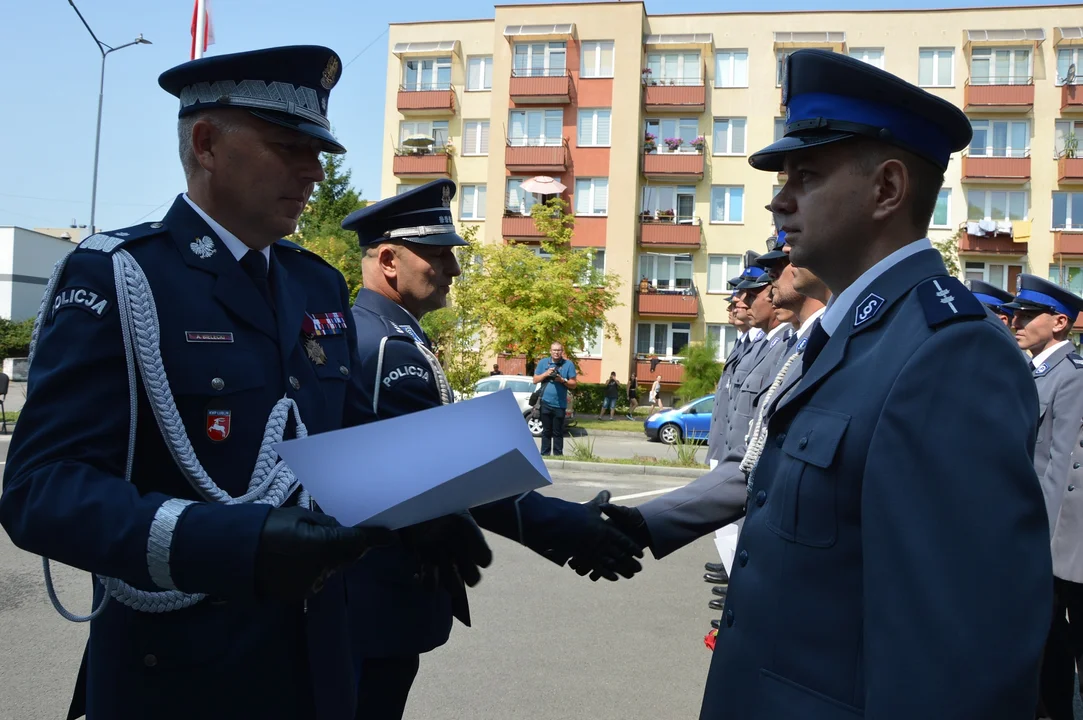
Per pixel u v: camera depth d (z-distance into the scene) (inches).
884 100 57.4
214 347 61.0
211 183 63.4
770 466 60.8
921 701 45.1
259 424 62.4
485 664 160.1
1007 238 1087.0
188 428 59.4
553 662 161.6
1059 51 1095.6
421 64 1241.4
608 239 1144.2
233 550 49.2
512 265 946.1
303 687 63.1
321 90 65.4
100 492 51.6
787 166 63.4
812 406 57.3
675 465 464.4
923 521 47.3
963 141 59.4
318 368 70.1
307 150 64.7
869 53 1125.1
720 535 103.8
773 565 56.9
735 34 1154.0
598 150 1149.7
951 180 1114.1
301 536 49.3
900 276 57.5
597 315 1000.9
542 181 1082.7
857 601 52.2
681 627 184.2
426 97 1213.7
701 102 1139.3
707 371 1061.1
